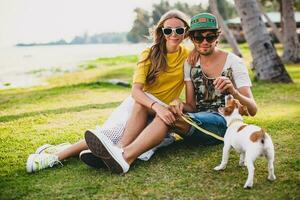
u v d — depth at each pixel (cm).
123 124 436
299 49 1606
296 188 345
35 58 3334
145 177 386
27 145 508
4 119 662
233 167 400
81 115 675
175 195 346
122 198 346
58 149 450
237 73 435
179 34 432
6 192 365
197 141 464
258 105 691
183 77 454
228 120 380
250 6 970
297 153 430
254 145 344
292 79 1042
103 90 956
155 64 439
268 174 376
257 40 970
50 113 696
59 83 1266
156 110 408
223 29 1295
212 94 442
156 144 405
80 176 396
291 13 1587
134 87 436
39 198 351
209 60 439
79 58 2980
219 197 338
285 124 546
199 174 388
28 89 1121
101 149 384
